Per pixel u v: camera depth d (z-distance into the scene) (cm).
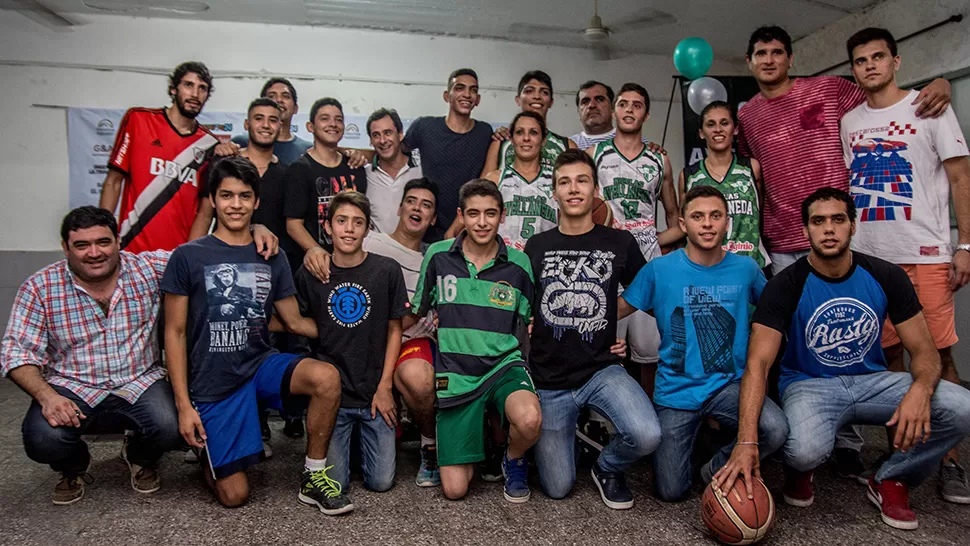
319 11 512
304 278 247
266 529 204
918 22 471
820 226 215
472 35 568
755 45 295
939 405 206
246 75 534
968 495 224
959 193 254
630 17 527
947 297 259
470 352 235
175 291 225
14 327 222
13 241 506
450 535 200
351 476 259
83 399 225
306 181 312
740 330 233
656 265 242
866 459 275
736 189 295
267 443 288
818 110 286
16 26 498
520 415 215
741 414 207
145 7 501
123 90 516
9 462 270
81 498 231
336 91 549
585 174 242
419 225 280
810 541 195
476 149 338
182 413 221
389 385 242
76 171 511
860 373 227
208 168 295
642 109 313
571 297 241
